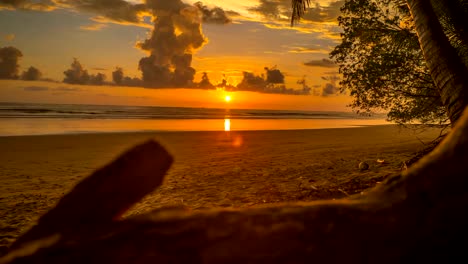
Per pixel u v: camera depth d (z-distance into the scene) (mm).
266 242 735
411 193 800
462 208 736
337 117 82312
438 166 802
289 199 6020
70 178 9484
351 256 722
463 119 854
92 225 892
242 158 12719
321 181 7488
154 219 817
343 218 772
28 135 21719
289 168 10055
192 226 774
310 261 714
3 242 4605
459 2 6094
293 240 737
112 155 13906
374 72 7918
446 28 6461
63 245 793
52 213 1006
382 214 776
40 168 11023
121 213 1014
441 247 724
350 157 11797
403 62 7719
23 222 5672
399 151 12664
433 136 20797
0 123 33562
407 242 734
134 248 747
